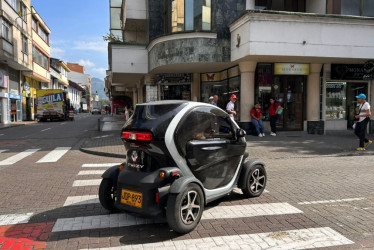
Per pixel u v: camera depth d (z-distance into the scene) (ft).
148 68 55.77
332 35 40.68
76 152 33.86
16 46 89.66
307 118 47.80
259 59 42.55
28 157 30.53
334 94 49.85
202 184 13.29
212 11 44.57
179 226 11.36
